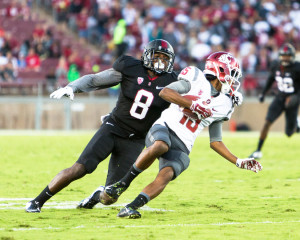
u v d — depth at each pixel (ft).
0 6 267.39
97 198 66.59
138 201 59.82
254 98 250.37
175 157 59.93
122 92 64.28
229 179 101.40
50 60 247.09
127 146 64.85
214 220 59.77
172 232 52.65
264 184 94.48
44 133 215.10
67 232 52.49
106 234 51.52
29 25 263.70
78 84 62.64
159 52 63.16
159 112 64.08
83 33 277.44
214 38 279.28
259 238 50.24
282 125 250.78
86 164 62.64
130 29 281.95
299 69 133.18
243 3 311.68
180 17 294.87
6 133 213.05
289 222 58.70
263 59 271.49
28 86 231.91
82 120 235.61
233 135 219.20
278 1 324.60
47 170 111.04
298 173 110.32
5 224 56.70
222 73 61.05
